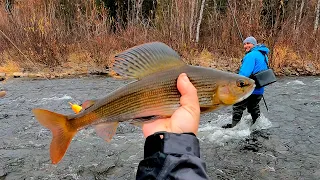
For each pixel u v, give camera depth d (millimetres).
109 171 1212
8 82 2654
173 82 370
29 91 2373
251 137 1507
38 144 1452
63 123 434
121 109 397
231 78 387
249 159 1306
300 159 1304
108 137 410
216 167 1242
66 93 2318
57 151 432
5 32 3193
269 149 1392
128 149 1385
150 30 3627
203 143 1453
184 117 330
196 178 264
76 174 1191
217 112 1865
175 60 386
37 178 1165
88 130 1581
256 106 1571
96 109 419
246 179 1158
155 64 385
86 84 2588
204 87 382
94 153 1351
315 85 2512
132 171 1207
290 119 1735
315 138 1501
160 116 368
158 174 271
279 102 2043
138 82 386
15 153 1358
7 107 1984
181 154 281
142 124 376
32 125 1688
